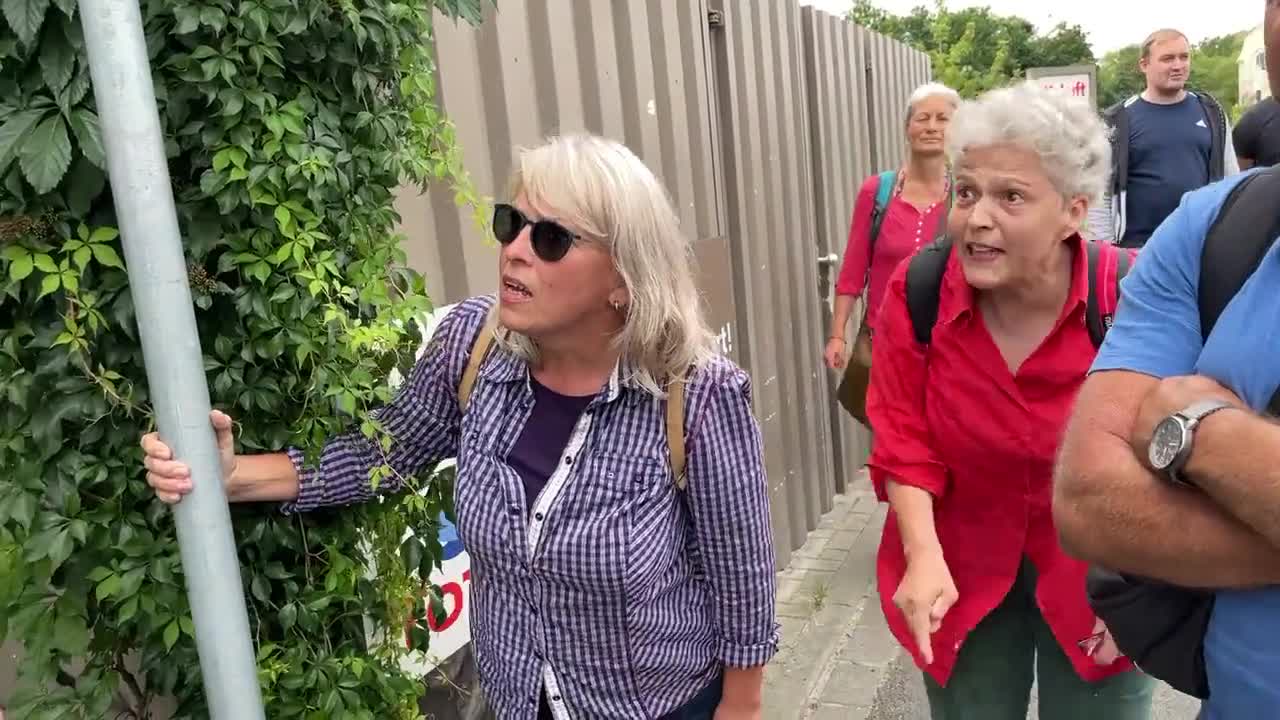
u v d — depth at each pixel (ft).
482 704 9.44
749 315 16.35
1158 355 4.57
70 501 5.33
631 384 5.74
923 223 13.85
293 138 5.41
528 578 5.77
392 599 6.52
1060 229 6.66
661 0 13.58
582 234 5.48
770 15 18.03
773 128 17.97
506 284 5.64
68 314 5.15
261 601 6.06
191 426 4.71
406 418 6.18
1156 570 4.32
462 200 6.84
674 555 5.95
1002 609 7.62
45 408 5.32
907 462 7.33
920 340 7.36
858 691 12.93
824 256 20.93
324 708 5.97
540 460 5.84
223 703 4.93
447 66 9.23
